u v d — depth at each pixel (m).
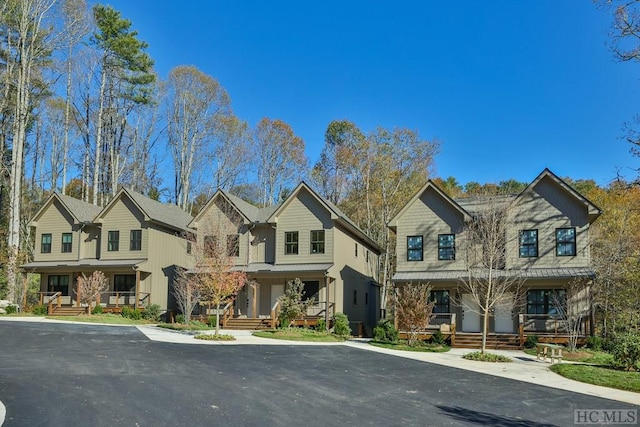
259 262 31.77
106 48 47.81
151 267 33.59
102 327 24.86
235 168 55.31
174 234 36.22
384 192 44.44
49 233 36.28
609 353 22.45
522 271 25.16
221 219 32.50
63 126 50.50
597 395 12.79
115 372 13.23
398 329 24.58
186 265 36.66
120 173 50.31
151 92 50.38
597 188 39.22
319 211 30.61
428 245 27.53
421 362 17.72
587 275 23.84
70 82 48.41
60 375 12.55
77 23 40.91
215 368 14.46
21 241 45.38
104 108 49.50
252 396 11.24
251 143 56.62
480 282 22.94
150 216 33.53
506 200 26.30
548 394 12.80
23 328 22.42
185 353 17.09
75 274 35.00
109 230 34.69
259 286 31.27
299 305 27.77
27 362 14.16
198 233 31.56
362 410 10.47
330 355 18.25
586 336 23.44
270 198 55.66
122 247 34.22
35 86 42.19
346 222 30.84
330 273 29.06
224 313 28.77
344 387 12.66
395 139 45.84
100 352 16.42
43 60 41.34
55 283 35.56
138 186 52.88
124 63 48.38
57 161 51.28
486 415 10.50
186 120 52.50
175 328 26.56
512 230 26.17
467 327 26.38
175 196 53.38
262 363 15.71
